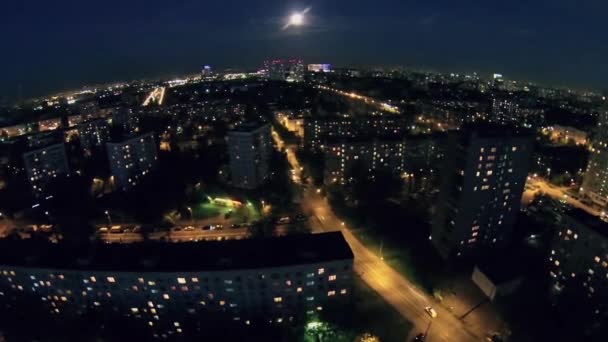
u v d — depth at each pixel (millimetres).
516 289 101875
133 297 93250
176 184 178375
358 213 149375
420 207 152500
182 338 91625
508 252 115938
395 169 189000
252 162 171875
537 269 108625
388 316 96812
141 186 180000
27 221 155625
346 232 137125
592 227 91438
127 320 94562
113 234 142375
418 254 120812
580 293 94000
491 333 91250
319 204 162125
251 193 171625
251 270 88375
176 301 92875
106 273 90062
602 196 159875
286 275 90000
